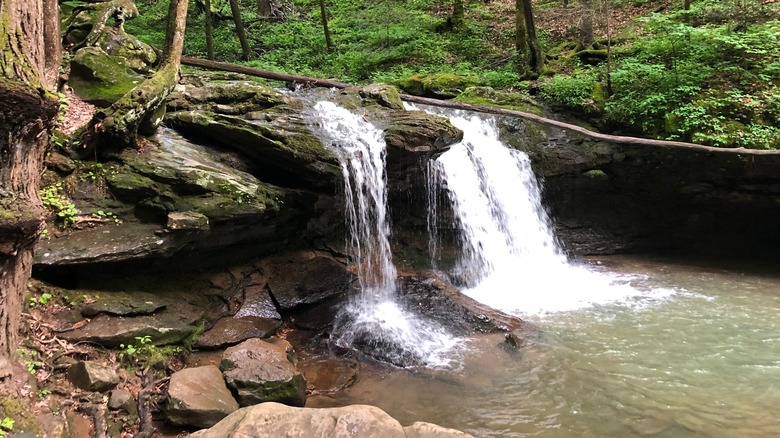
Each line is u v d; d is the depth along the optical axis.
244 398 5.13
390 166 8.39
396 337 6.91
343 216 8.50
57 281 5.64
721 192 9.91
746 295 8.55
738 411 5.31
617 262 10.60
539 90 12.17
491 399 5.63
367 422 3.84
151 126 6.96
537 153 10.75
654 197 10.58
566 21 16.61
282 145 7.32
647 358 6.44
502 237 10.36
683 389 5.74
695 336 7.03
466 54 16.02
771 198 9.52
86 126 6.54
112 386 4.89
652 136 10.27
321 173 7.53
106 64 8.48
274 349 5.84
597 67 12.44
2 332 4.21
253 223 7.10
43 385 4.53
